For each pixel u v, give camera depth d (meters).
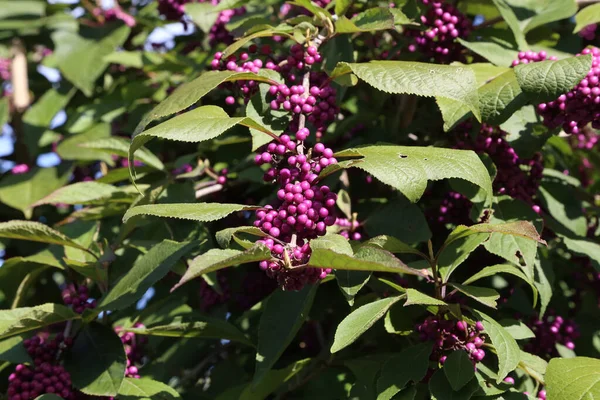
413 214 0.63
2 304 0.73
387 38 0.75
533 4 0.71
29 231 0.63
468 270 0.67
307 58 0.60
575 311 0.76
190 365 0.74
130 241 0.70
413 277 0.66
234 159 0.74
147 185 0.71
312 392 0.66
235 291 0.72
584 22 0.69
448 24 0.66
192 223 0.67
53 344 0.62
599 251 0.66
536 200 0.68
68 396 0.61
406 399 0.58
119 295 0.61
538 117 0.64
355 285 0.57
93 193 0.69
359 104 0.75
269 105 0.59
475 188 0.62
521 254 0.61
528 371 0.60
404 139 0.70
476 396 0.58
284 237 0.54
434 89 0.56
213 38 0.76
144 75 0.93
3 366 0.67
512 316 0.69
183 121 0.56
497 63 0.66
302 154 0.56
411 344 0.62
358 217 0.66
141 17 0.94
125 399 0.62
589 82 0.58
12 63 0.99
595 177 0.87
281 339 0.61
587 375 0.55
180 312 0.70
